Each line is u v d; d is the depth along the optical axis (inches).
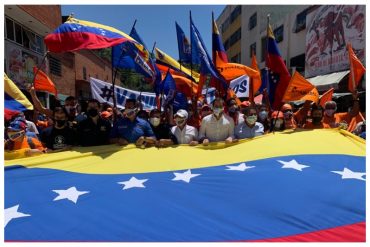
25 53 629.0
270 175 166.7
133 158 193.9
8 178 170.4
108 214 133.3
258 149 203.8
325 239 119.0
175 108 307.4
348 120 271.3
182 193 150.6
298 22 1005.8
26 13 581.3
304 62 981.8
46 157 188.1
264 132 242.1
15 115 211.2
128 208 137.7
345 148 204.2
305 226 127.3
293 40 1045.2
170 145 211.9
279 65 263.0
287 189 151.6
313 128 239.8
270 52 265.6
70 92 919.0
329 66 788.6
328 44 788.6
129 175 173.5
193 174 171.6
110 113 312.0
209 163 188.7
